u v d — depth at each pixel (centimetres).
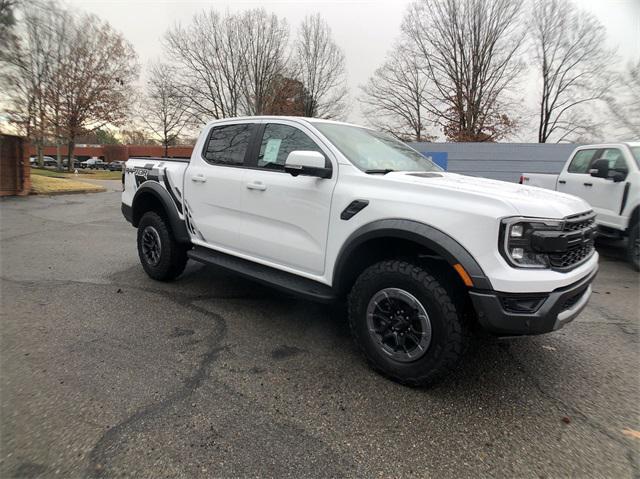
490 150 1788
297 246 336
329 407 254
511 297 241
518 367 311
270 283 347
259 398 261
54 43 3438
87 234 809
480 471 205
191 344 333
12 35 2767
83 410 241
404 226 267
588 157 758
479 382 288
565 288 253
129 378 278
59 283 482
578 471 206
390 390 274
